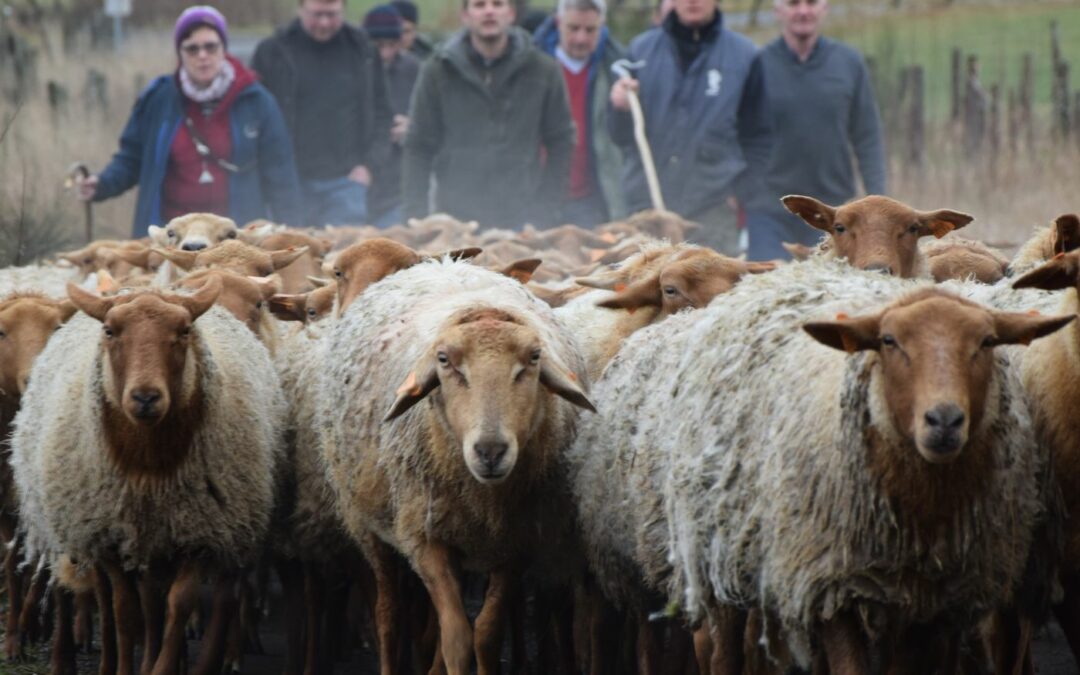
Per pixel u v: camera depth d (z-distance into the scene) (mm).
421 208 25250
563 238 22234
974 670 12008
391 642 12914
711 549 10414
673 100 24000
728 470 10195
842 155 24109
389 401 12031
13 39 38000
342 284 14359
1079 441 10383
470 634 11695
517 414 10914
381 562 12891
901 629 9773
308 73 27125
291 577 14320
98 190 25016
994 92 33375
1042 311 11102
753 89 24000
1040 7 48312
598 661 13055
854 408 9305
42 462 12836
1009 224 28984
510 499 11617
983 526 9422
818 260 11453
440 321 12133
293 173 25203
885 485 9281
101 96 37219
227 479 12773
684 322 12000
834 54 23906
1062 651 14289
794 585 9680
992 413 9211
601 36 26219
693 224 22562
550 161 25266
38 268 18875
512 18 25203
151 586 13258
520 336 11016
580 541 12398
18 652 14742
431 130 25109
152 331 11969
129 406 11773
